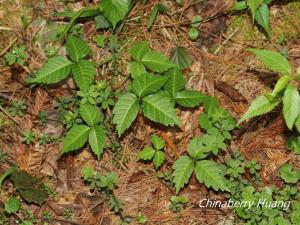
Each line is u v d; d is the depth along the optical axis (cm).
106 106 52
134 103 49
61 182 53
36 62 56
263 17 54
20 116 55
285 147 54
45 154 54
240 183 52
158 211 52
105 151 54
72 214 52
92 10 55
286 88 41
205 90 56
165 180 53
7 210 49
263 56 42
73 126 51
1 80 56
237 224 51
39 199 51
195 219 52
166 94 52
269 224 50
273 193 52
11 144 54
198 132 54
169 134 54
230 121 52
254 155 54
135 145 54
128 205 52
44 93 55
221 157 53
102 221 52
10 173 51
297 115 41
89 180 52
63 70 51
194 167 50
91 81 51
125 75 56
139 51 52
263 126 55
